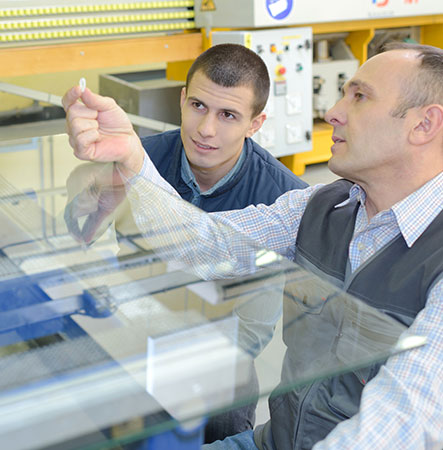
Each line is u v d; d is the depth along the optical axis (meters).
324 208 1.27
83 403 0.57
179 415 0.56
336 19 3.67
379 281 1.07
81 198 1.13
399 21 4.12
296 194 1.41
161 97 3.46
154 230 1.04
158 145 1.81
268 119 3.67
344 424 0.83
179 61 3.62
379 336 0.78
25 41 2.90
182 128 1.67
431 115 1.08
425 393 0.83
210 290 0.85
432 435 0.81
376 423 0.80
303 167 4.06
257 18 3.34
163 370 0.63
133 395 0.58
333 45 4.22
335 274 1.18
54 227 1.02
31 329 0.72
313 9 3.56
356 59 4.16
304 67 3.72
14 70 2.86
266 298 0.85
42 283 0.84
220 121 1.61
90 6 2.94
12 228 1.01
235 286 0.88
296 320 0.80
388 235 1.11
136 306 0.78
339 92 4.14
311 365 0.69
